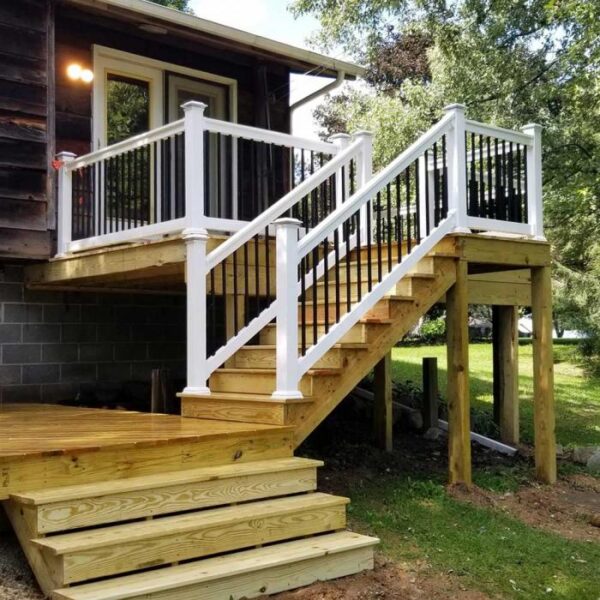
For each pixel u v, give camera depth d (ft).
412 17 45.09
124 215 22.20
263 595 11.71
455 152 19.75
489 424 27.32
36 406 22.52
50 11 23.61
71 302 25.96
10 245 22.70
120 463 12.91
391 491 18.70
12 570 11.59
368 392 28.19
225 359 18.19
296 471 14.40
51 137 23.59
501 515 17.94
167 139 20.57
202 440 14.01
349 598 12.07
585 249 45.98
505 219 20.97
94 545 10.70
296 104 30.50
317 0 46.21
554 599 13.50
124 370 27.02
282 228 15.84
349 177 22.22
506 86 39.60
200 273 17.83
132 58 26.35
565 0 35.55
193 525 11.82
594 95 36.01
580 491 21.22
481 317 67.36
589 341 46.26
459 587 13.48
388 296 17.97
